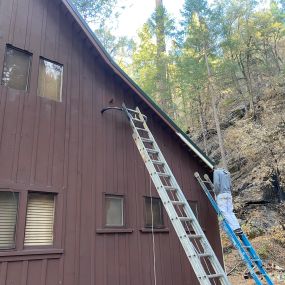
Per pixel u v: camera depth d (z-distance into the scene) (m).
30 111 5.60
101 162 6.55
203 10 18.03
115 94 7.42
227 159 16.98
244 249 6.04
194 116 22.62
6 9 5.84
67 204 5.65
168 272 7.17
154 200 7.63
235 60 20.20
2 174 4.94
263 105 16.53
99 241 5.97
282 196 13.30
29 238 5.06
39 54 6.10
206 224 8.86
